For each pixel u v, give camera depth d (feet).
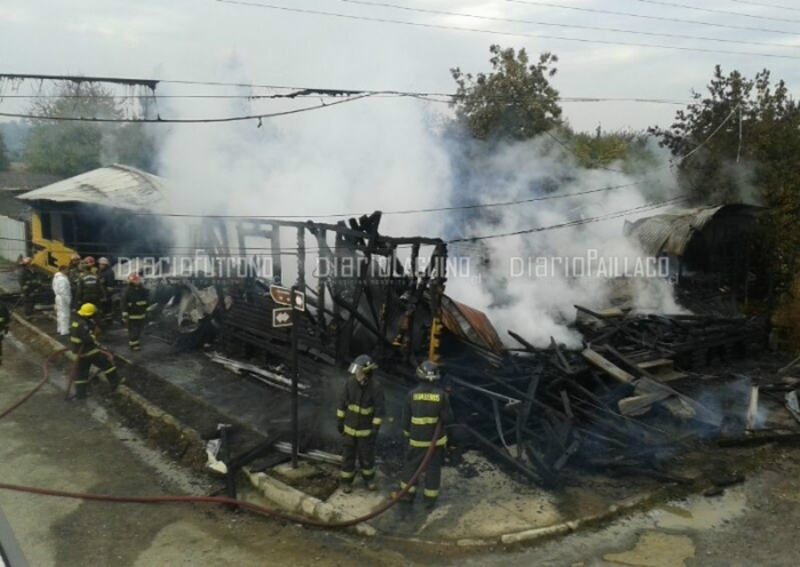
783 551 21.07
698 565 20.17
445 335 32.94
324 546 20.89
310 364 33.42
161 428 30.14
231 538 21.39
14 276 75.77
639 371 33.55
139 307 42.70
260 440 28.14
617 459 26.40
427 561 20.07
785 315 49.73
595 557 20.51
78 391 34.78
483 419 28.76
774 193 54.60
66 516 22.68
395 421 29.30
